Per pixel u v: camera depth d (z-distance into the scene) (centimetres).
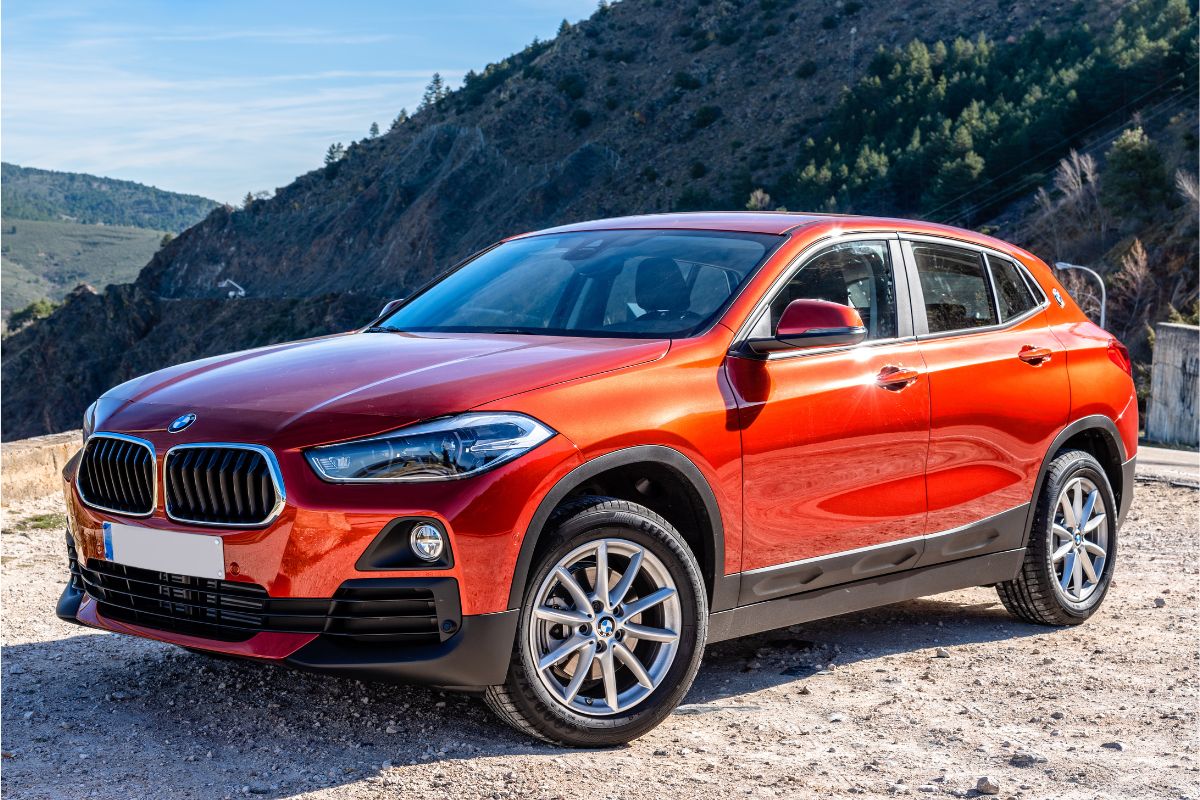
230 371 386
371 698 392
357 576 321
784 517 404
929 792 323
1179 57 11238
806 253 439
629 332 405
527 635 336
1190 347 1806
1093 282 7362
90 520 366
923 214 12269
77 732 358
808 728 379
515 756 340
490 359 367
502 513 325
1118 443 563
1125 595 605
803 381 410
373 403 336
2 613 520
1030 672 455
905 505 450
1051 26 18425
